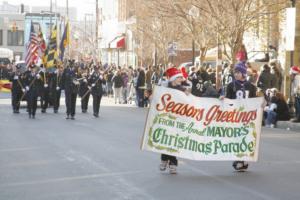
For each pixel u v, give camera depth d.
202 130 11.60
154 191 9.84
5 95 42.69
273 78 24.03
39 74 24.44
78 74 27.44
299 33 33.88
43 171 11.73
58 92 27.22
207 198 9.34
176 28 45.19
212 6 30.08
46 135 17.91
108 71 45.88
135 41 60.91
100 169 11.94
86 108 27.58
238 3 29.03
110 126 20.98
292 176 11.41
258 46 37.81
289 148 15.73
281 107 22.38
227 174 11.55
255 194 9.71
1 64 47.22
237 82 12.03
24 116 25.14
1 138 17.11
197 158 11.60
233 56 29.39
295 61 34.09
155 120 11.48
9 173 11.52
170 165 11.53
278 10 29.27
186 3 32.56
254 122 11.86
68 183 10.50
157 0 33.88
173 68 11.90
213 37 33.03
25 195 9.53
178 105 11.50
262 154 14.51
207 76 25.92
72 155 13.81
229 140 11.74
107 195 9.52
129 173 11.50
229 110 11.70
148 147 11.50
